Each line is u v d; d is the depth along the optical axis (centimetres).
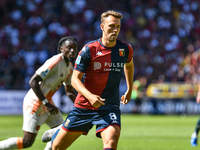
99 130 1391
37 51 7425
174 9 9575
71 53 1788
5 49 7300
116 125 1370
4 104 5891
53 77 1783
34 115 1756
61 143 1469
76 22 8338
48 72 1742
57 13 8350
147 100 6556
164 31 9106
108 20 1358
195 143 2688
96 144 2711
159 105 6544
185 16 9631
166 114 6519
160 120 5322
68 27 8181
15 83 6662
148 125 4472
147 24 9006
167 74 7894
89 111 1421
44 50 7469
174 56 8488
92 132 3672
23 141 1744
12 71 6862
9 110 5925
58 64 1770
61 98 6025
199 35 9494
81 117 1432
